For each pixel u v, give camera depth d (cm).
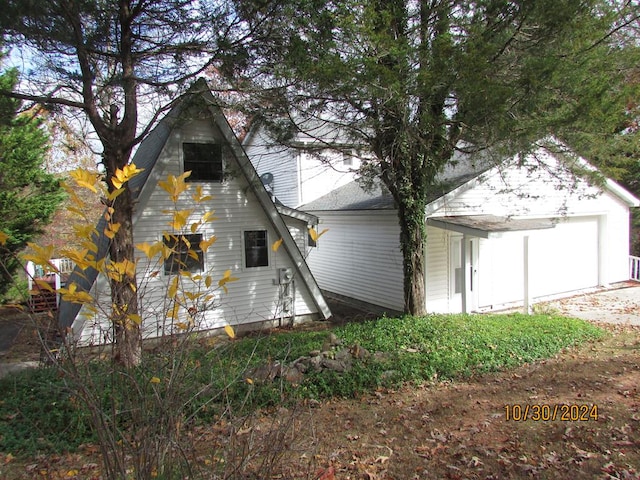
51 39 659
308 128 947
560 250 1579
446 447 481
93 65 745
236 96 846
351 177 2027
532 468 429
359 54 713
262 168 2145
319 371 681
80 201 202
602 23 678
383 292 1406
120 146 715
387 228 1377
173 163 1062
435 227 1260
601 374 723
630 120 797
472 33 705
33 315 226
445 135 873
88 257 202
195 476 247
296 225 1328
